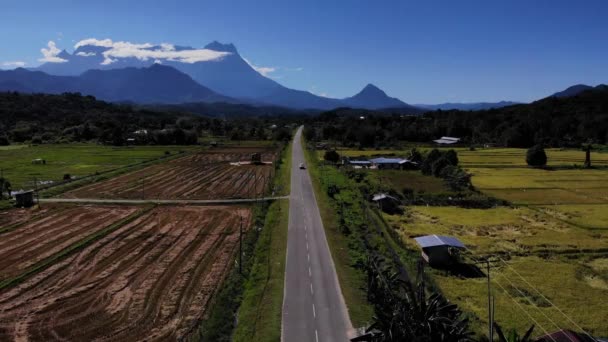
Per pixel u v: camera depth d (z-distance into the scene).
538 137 181.25
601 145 176.00
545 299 40.22
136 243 55.56
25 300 39.50
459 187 89.56
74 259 49.59
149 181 99.06
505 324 35.75
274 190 88.06
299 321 35.59
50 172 107.38
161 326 35.16
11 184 91.31
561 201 81.12
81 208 73.25
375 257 47.12
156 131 194.25
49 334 33.88
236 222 65.69
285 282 43.00
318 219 66.44
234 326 35.25
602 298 40.78
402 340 27.80
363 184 92.50
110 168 113.88
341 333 33.88
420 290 34.28
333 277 44.31
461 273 47.00
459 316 32.09
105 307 38.31
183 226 63.44
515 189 91.62
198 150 162.38
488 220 68.19
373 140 183.38
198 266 47.81
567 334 31.58
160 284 43.06
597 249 54.06
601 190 90.62
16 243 55.25
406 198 81.62
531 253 53.00
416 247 55.31
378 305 34.75
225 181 99.81
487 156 145.00
